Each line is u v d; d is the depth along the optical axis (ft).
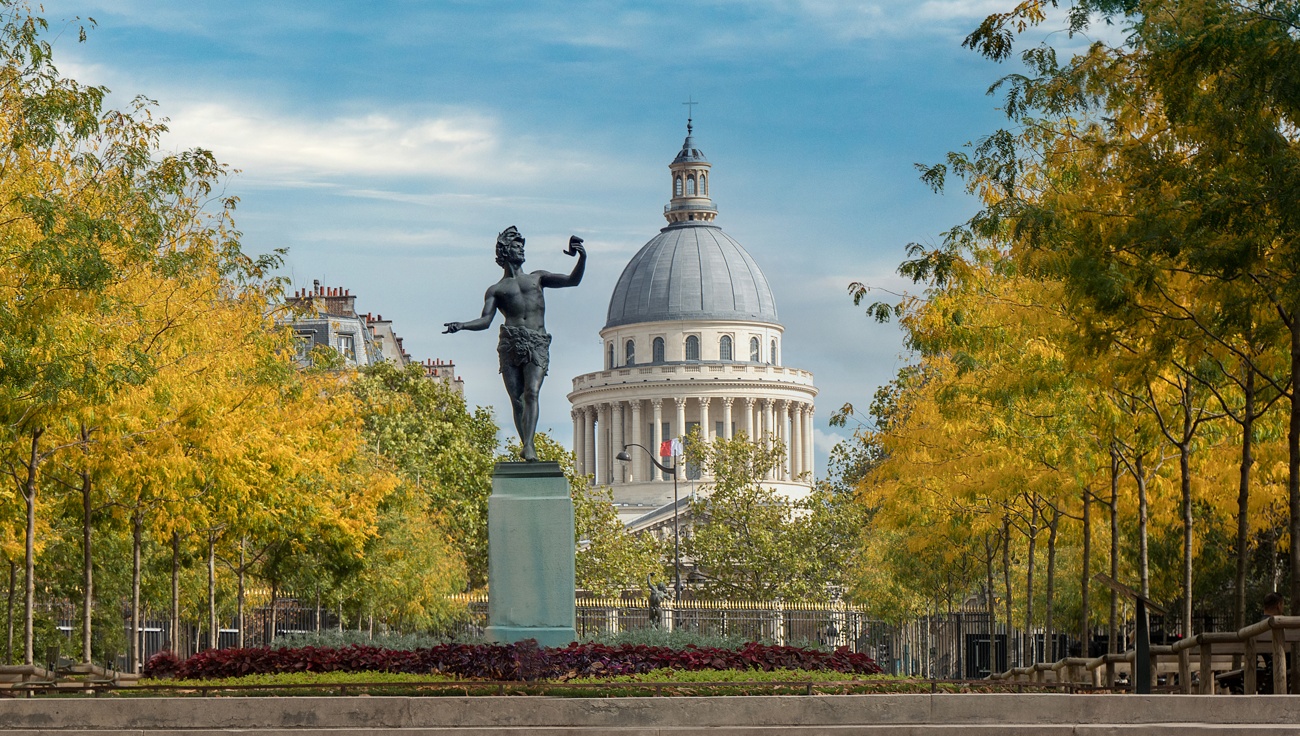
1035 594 235.81
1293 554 79.41
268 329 136.87
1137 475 118.42
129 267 111.96
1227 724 62.54
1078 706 64.28
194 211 123.54
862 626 272.92
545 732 63.21
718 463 353.92
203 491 136.56
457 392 325.62
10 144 98.27
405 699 65.16
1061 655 240.53
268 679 90.38
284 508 152.05
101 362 104.06
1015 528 175.42
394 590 202.80
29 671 86.22
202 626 210.38
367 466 184.75
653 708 64.64
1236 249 78.33
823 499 333.21
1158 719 63.77
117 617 192.54
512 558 91.91
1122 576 169.37
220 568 183.83
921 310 118.73
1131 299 86.84
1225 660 89.86
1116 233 84.58
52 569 173.99
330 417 153.48
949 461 142.31
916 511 158.61
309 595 198.29
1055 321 103.09
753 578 328.49
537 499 92.07
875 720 64.69
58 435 117.91
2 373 98.27
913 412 148.77
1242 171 79.61
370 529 167.43
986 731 62.90
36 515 127.13
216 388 124.47
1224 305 81.61
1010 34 89.61
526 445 94.17
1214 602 169.17
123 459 120.47
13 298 97.45
